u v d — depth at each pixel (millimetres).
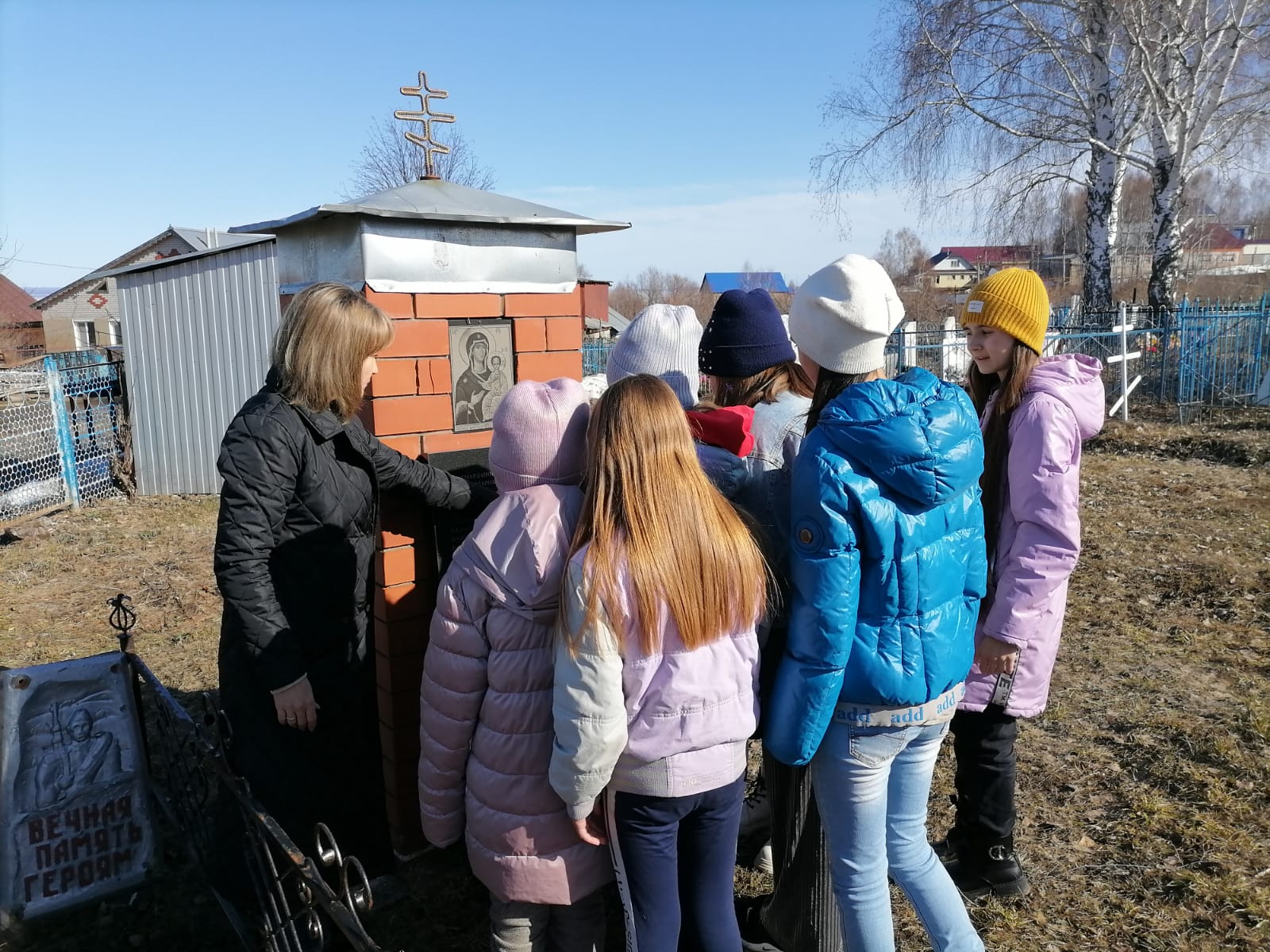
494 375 2652
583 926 1983
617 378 2137
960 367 12117
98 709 2578
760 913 2357
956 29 14492
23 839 2477
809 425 1953
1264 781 3029
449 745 1799
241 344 9195
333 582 2219
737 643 1730
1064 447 2131
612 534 1622
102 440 9484
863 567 1741
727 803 1783
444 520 2529
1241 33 12500
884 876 1880
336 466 2168
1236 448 9047
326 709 2301
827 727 1805
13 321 40000
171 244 26812
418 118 2734
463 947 2361
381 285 2354
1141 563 5656
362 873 1552
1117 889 2553
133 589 6008
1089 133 14219
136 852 2621
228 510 2020
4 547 7219
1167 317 12086
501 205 2666
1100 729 3504
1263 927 2359
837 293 1891
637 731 1664
